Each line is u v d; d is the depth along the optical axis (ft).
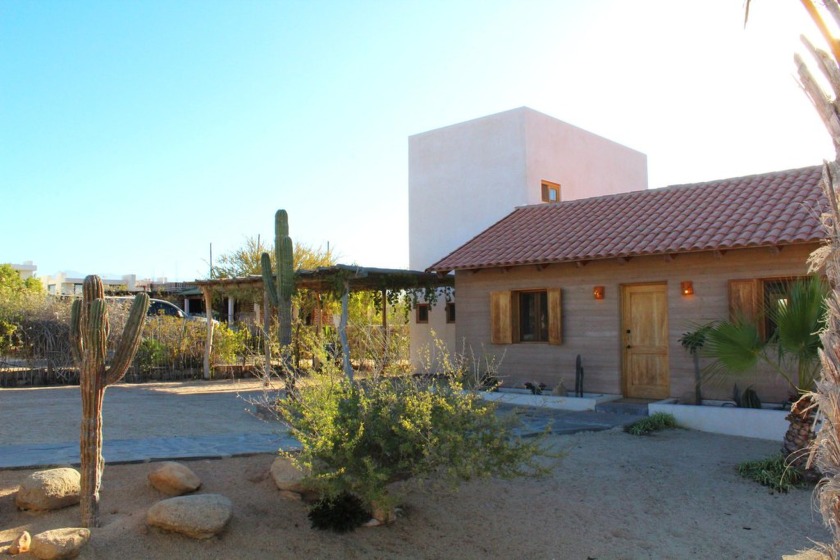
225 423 35.94
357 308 72.28
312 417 21.48
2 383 55.67
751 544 21.33
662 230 43.80
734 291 39.17
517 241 51.39
